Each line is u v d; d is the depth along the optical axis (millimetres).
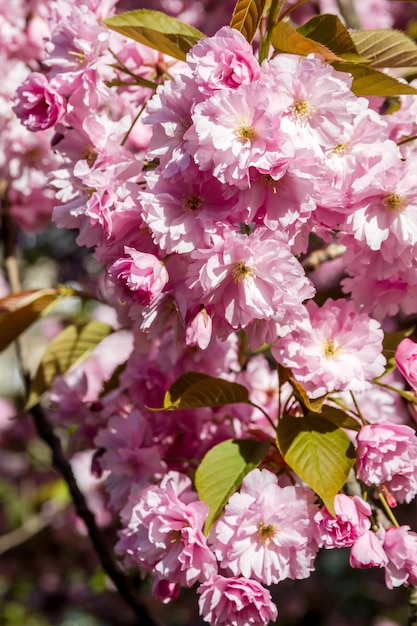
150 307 722
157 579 763
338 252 954
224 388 763
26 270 1738
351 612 1895
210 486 736
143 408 858
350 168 718
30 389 969
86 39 775
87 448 920
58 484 1632
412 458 729
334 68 739
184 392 759
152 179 716
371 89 742
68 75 772
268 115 679
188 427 847
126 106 836
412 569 731
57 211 767
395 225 721
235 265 700
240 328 729
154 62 833
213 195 712
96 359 1410
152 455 818
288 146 689
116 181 742
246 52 697
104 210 733
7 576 1944
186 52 766
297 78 694
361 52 773
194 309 716
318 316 748
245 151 688
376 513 782
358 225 718
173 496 740
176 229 704
